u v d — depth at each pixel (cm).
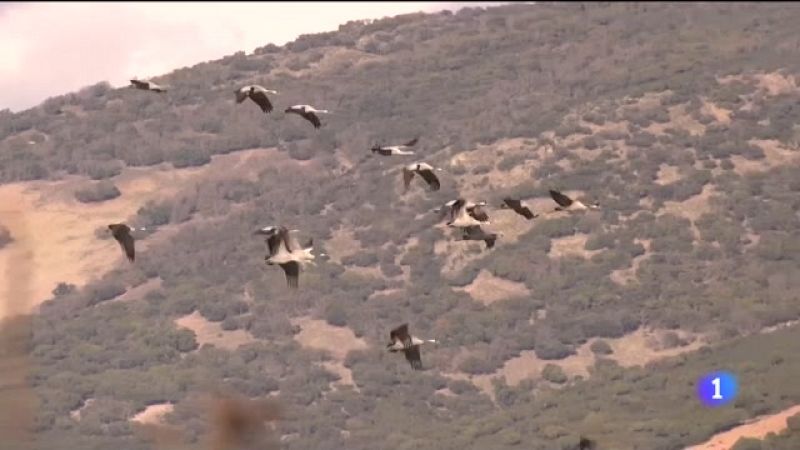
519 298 14400
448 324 13900
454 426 11888
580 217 15600
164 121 17375
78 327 12744
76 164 15662
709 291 14225
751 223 15512
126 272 14188
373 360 13062
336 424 11638
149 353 12606
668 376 12188
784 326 13250
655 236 15338
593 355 13412
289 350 13350
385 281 14925
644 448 10594
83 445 9188
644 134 17400
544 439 11300
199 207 15912
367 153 17475
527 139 17500
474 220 3991
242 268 14888
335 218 16262
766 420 10669
